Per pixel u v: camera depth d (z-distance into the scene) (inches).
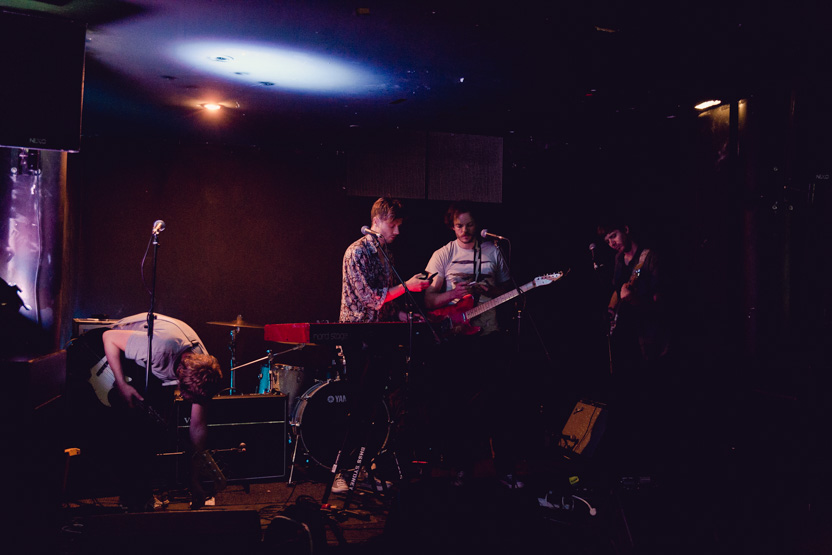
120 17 141.3
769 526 154.6
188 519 107.1
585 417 188.1
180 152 259.8
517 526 146.2
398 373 186.4
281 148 267.6
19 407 132.6
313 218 268.7
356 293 199.8
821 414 175.8
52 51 142.5
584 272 261.1
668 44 159.5
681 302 221.3
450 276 245.3
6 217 173.9
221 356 260.7
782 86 193.3
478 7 135.7
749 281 202.2
